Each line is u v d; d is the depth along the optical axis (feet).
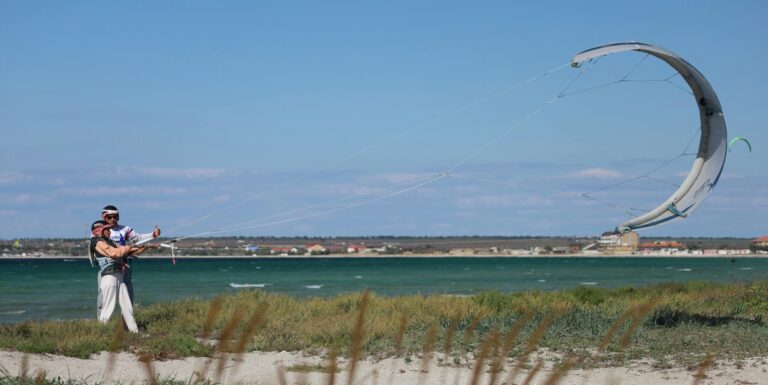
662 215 49.44
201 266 447.42
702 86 48.34
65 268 372.38
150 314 56.49
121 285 47.32
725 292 79.51
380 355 40.86
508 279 252.62
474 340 43.78
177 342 42.55
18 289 171.01
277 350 43.32
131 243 47.96
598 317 53.01
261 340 45.11
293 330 49.62
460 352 40.52
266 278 252.21
